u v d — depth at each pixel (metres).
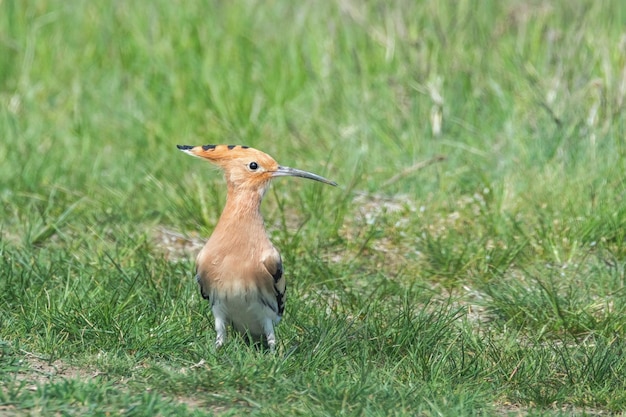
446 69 15.73
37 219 12.32
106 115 15.80
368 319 9.68
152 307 9.87
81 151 14.74
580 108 14.41
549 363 9.23
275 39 17.53
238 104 15.92
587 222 12.23
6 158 14.18
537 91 14.87
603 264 11.66
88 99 16.31
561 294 11.00
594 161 13.47
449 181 13.66
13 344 8.95
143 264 10.65
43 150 14.70
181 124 15.54
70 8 18.19
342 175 13.88
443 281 11.41
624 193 12.76
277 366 8.55
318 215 12.60
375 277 11.47
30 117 15.70
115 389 8.02
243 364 8.52
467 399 8.26
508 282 11.28
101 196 13.27
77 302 9.75
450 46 16.03
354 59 16.20
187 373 8.45
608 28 16.17
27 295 9.95
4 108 15.62
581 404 8.50
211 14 18.00
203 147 9.14
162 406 7.62
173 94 16.23
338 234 12.47
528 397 8.53
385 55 16.47
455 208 13.09
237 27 17.77
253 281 8.94
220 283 8.96
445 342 9.48
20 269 10.75
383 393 8.15
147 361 8.83
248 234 8.99
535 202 12.78
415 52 15.96
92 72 17.00
